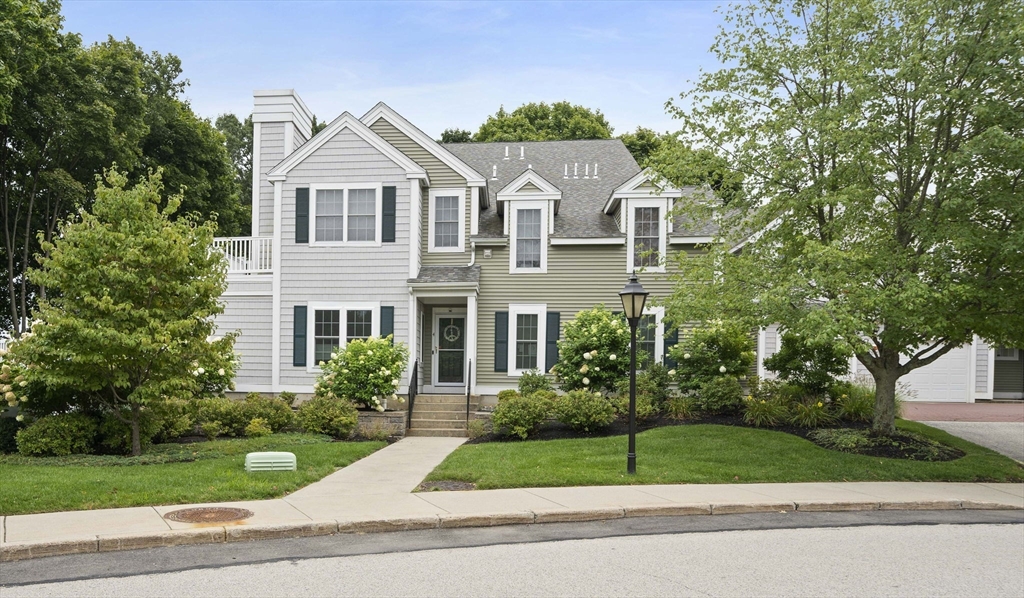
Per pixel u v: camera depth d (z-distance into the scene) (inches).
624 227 835.4
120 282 496.1
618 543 325.4
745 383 786.2
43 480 402.9
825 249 483.2
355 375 726.5
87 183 1132.5
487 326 846.5
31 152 1014.4
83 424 526.3
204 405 628.1
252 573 270.4
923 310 503.5
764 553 310.8
